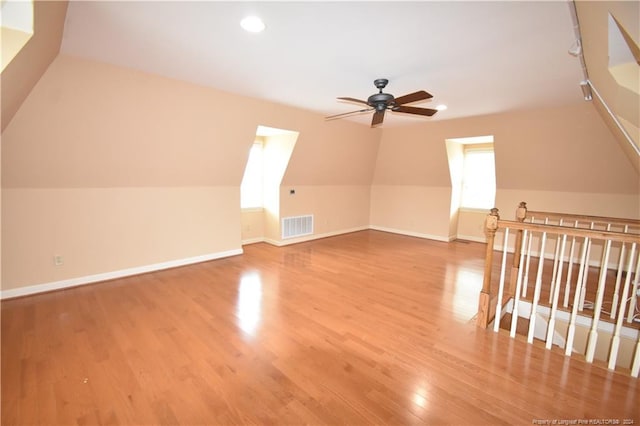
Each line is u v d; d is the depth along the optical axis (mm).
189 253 4426
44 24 1593
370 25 1983
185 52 2463
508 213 5508
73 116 2867
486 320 2658
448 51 2361
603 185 4492
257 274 4043
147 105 3188
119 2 1752
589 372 2072
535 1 1678
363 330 2617
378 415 1695
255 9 1817
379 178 7176
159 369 2047
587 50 1773
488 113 4445
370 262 4699
